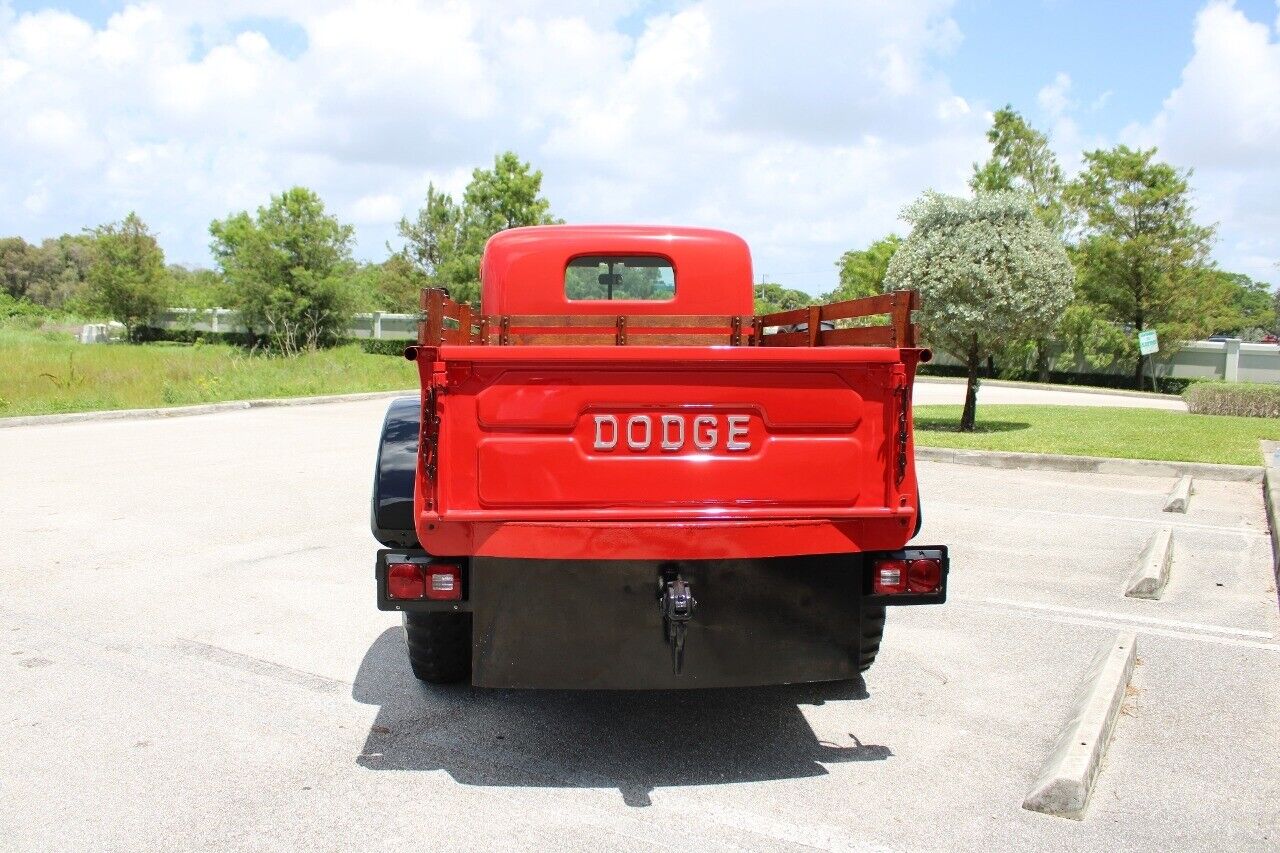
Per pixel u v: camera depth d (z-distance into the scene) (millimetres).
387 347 43656
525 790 3506
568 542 3352
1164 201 31766
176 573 6449
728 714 4285
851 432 3438
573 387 3318
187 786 3502
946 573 3625
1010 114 33344
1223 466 10828
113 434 14094
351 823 3240
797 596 3445
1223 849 3117
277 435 14148
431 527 3365
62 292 80125
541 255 6207
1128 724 4141
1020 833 3211
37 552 6949
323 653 4984
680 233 6246
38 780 3535
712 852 3064
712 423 3365
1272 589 6324
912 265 14727
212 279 49938
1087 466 11422
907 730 4102
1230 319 32500
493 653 3402
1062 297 14406
